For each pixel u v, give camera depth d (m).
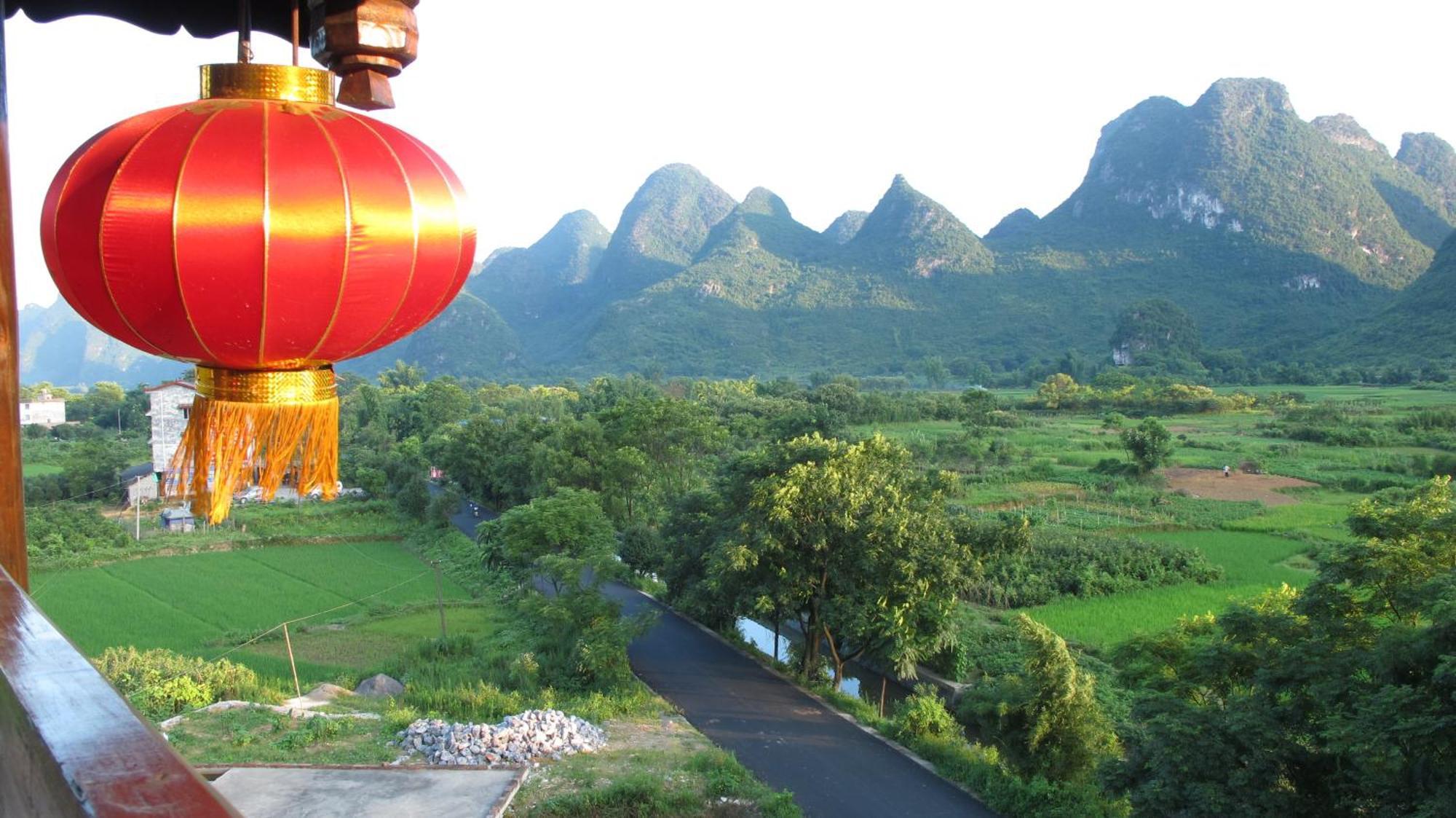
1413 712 8.34
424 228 2.37
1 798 1.36
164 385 37.06
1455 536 10.40
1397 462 40.66
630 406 34.16
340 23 2.50
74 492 37.00
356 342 2.40
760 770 13.70
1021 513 31.84
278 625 22.64
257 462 2.41
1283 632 10.93
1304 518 32.75
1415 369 78.25
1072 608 23.19
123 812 0.95
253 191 2.14
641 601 24.61
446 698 15.28
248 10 2.65
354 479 40.31
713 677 18.17
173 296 2.16
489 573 27.30
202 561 30.19
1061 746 12.96
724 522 20.03
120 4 2.96
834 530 17.03
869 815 12.29
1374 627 10.61
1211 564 26.42
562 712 14.83
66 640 1.46
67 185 2.16
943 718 15.19
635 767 12.73
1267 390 76.56
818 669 18.69
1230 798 9.38
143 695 14.33
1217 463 44.31
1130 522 32.53
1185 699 12.70
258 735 13.12
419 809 7.92
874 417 62.31
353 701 15.59
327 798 8.07
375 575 28.59
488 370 138.00
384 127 2.43
